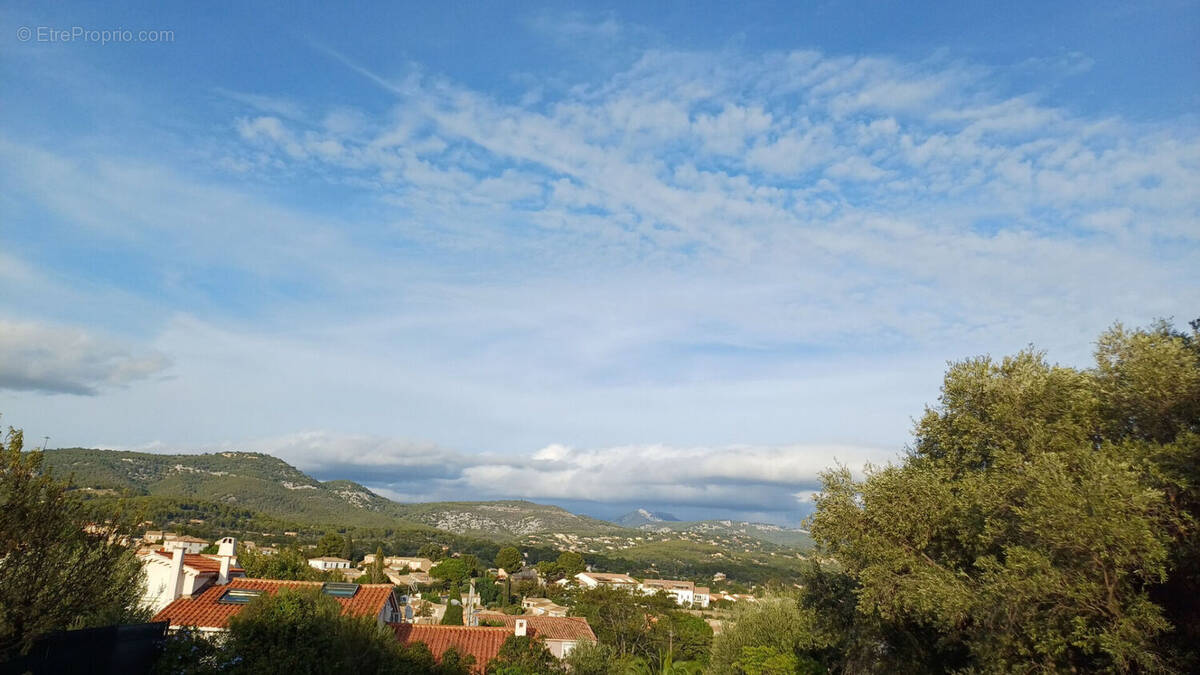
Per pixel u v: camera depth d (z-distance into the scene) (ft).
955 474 55.83
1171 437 41.29
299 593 63.31
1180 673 35.50
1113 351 46.19
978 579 46.65
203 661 55.06
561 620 173.78
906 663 63.16
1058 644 38.70
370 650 68.33
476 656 102.53
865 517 55.42
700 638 220.84
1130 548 35.01
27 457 35.60
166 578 92.84
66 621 37.70
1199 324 44.06
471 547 588.50
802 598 78.02
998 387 51.49
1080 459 39.70
